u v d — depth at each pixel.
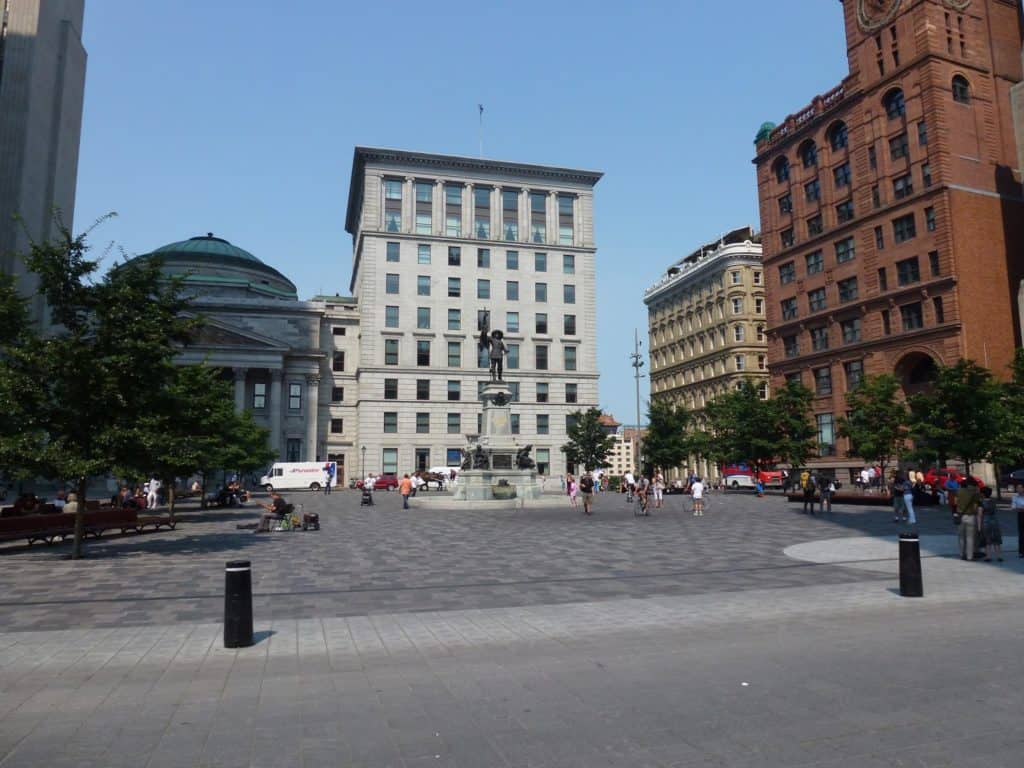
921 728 5.53
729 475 66.81
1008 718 5.73
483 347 41.00
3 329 18.23
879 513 30.89
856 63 60.22
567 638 8.75
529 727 5.67
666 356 110.56
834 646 8.16
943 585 12.16
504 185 86.75
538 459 82.94
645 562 15.78
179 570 15.13
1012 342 51.72
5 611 10.75
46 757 5.11
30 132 48.34
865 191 58.84
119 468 17.30
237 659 7.89
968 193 52.59
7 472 17.03
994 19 57.19
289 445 82.44
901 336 54.50
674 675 7.09
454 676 7.15
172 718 5.96
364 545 19.94
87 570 15.18
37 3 49.44
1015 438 36.53
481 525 26.72
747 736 5.41
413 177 83.88
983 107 54.72
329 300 94.00
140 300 18.64
